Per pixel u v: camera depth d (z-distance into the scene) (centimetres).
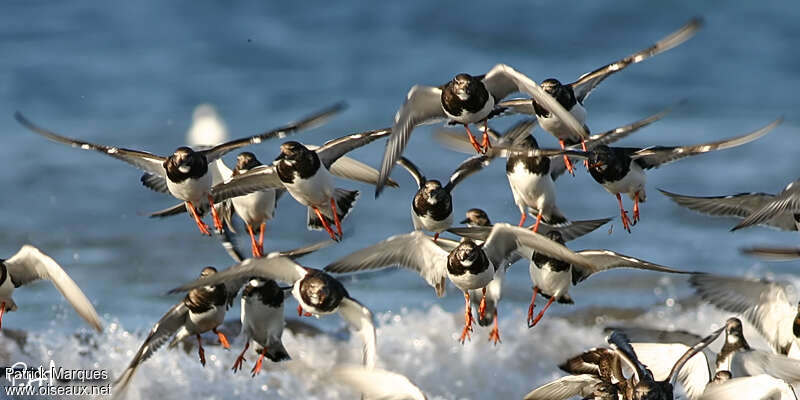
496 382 1590
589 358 1173
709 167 2780
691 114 3312
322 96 3419
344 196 1363
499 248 1167
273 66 3819
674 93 3538
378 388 1005
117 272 1997
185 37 4128
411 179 2566
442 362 1603
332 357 1548
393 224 2297
